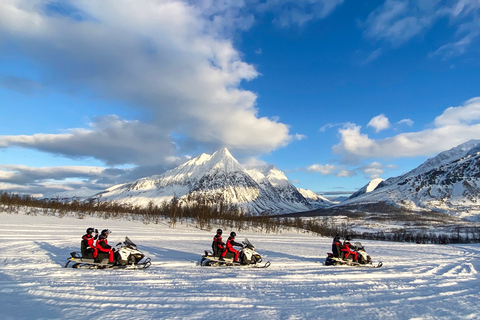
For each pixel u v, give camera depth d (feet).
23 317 21.80
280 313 25.45
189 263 50.03
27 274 35.60
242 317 23.91
